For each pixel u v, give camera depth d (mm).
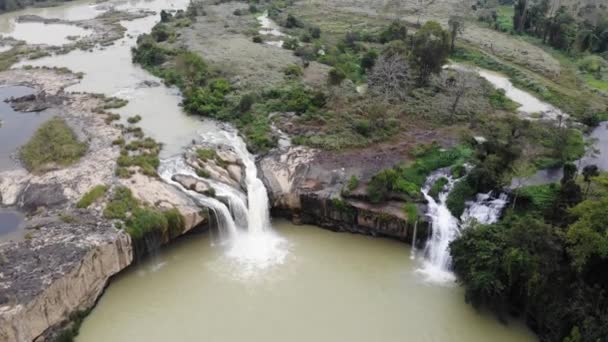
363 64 92500
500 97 81625
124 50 113438
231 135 69188
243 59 97375
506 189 53625
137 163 58938
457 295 47406
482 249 45156
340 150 63719
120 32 129375
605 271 39938
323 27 129750
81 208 50938
